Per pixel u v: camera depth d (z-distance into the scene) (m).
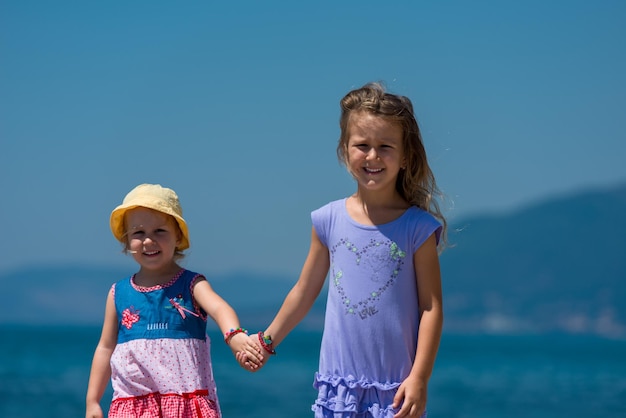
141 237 5.26
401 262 4.86
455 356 55.94
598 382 32.19
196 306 5.25
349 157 4.93
